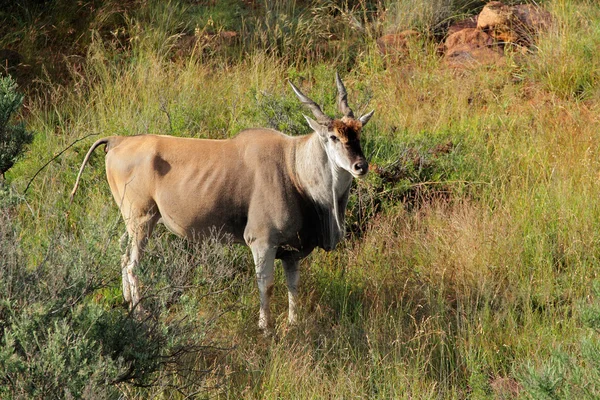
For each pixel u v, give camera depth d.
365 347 13.23
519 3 27.16
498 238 15.61
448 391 12.09
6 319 10.32
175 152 13.90
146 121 18.86
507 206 16.67
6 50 23.55
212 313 13.79
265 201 13.36
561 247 15.67
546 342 13.16
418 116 21.02
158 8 25.89
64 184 17.48
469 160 18.44
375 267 15.49
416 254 16.06
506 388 12.20
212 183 13.52
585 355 10.76
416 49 24.58
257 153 13.54
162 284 11.89
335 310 14.67
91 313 10.39
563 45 22.86
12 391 9.45
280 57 24.67
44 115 21.44
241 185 13.46
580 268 14.80
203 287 14.21
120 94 21.48
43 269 10.88
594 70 22.28
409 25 26.12
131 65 22.53
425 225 16.86
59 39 25.47
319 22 25.97
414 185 17.59
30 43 24.39
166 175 13.80
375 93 22.45
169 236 15.53
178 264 12.27
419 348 12.80
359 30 26.14
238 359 12.70
